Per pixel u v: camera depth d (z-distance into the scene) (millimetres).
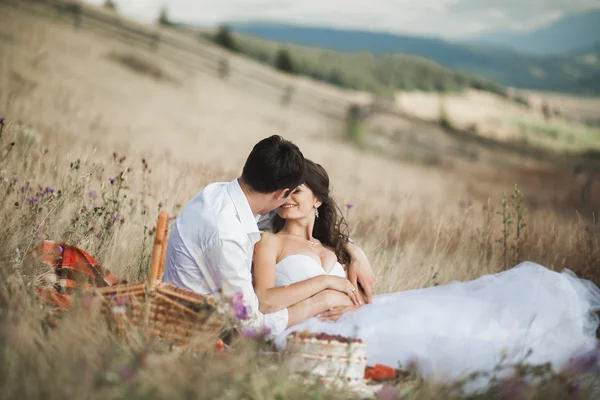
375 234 6660
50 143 8406
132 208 5191
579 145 76125
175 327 3203
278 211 4176
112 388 2410
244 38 128750
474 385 3146
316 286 3834
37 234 4145
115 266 4496
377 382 3453
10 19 30625
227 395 2596
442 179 28594
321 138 33156
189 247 3695
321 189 4219
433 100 101688
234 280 3609
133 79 30688
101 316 3104
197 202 3803
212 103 32906
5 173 4867
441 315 3703
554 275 4113
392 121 42750
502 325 3699
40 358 2598
